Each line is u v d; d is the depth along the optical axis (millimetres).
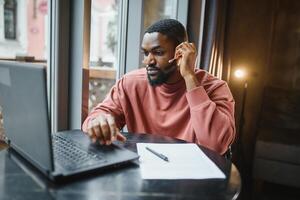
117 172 694
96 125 885
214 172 718
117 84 1349
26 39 1410
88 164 688
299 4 2904
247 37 3037
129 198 575
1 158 740
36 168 681
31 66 565
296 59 2980
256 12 2996
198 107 1079
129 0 1839
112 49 1906
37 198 558
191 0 2355
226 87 1257
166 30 1174
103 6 1807
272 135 2506
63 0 1301
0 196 561
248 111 3119
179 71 1191
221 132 1048
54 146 807
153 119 1269
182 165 756
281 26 2984
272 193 2402
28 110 615
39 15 1382
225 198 591
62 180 627
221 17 2436
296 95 2867
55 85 1352
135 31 1851
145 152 846
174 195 595
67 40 1355
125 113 1291
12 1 1438
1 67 679
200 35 2307
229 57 2990
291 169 2301
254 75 3070
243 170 2883
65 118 1403
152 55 1180
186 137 1178
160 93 1250
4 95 709
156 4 2041
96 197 573
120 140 938
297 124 2756
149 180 658
